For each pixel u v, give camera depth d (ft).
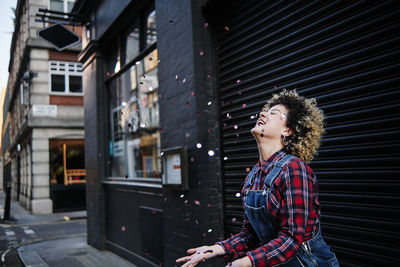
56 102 45.98
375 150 6.72
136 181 17.48
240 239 4.70
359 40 7.15
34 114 44.37
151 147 16.99
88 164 23.44
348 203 7.24
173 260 12.70
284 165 4.09
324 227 7.75
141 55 17.39
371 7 6.97
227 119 11.35
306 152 4.53
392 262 6.31
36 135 44.55
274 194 4.05
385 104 6.63
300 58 8.68
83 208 46.11
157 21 14.32
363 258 6.86
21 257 19.42
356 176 7.07
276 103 4.79
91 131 22.86
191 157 11.80
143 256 16.25
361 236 6.91
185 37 12.23
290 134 4.52
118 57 20.30
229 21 11.41
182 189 11.79
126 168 19.75
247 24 10.62
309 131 4.54
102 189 21.52
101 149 21.85
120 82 20.68
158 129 16.22
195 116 11.59
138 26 17.76
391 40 6.53
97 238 21.30
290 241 3.71
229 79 11.29
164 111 13.64
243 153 10.62
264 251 3.73
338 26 7.64
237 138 10.89
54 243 23.66
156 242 14.71
